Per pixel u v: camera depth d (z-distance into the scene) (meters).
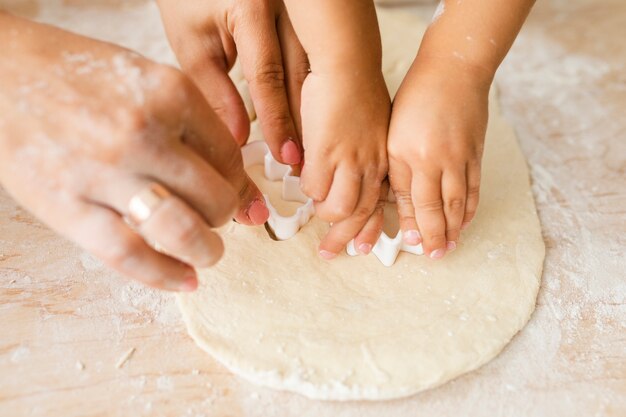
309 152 0.36
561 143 0.50
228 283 0.39
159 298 0.39
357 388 0.35
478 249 0.41
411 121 0.36
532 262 0.41
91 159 0.27
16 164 0.27
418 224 0.37
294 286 0.39
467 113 0.36
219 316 0.37
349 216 0.37
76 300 0.39
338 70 0.35
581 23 0.61
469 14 0.37
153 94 0.28
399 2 0.62
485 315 0.38
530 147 0.49
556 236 0.44
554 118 0.52
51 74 0.28
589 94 0.54
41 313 0.38
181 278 0.30
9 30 0.29
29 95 0.27
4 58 0.28
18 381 0.35
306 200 0.42
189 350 0.37
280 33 0.41
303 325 0.37
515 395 0.36
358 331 0.37
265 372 0.35
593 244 0.43
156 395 0.35
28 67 0.28
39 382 0.35
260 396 0.36
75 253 0.41
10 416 0.34
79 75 0.28
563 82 0.55
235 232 0.41
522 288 0.40
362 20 0.36
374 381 0.35
